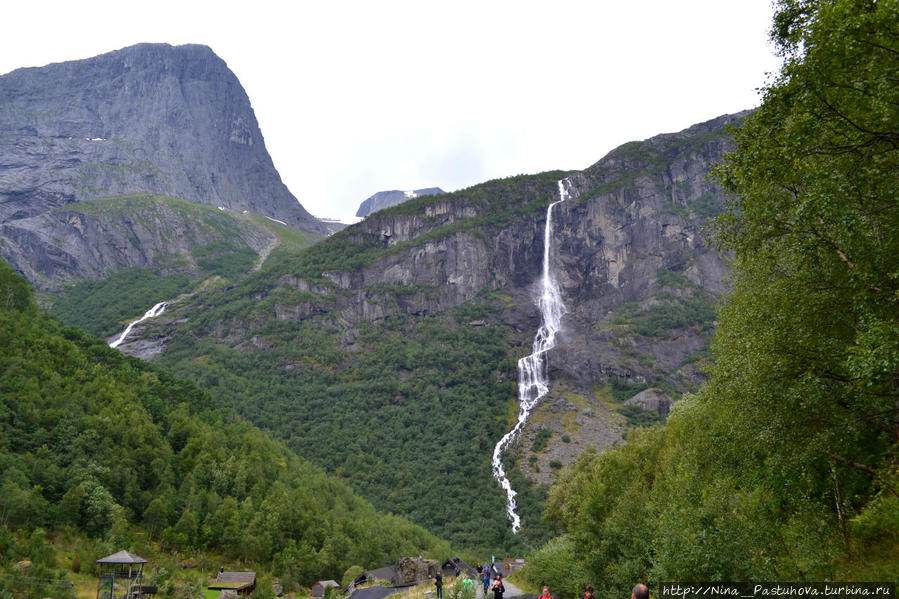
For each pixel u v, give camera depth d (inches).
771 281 1096.2
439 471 6752.0
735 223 1163.3
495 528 5477.4
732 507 1061.8
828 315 943.0
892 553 869.2
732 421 1232.8
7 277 5526.6
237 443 5019.7
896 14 727.7
